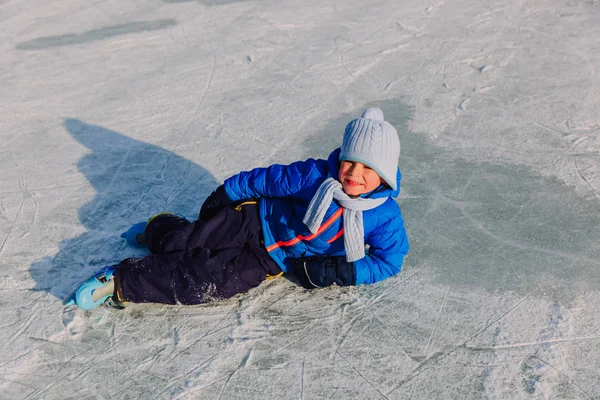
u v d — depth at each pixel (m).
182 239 3.12
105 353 2.88
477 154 4.35
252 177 3.12
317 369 2.80
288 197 3.08
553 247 3.50
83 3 7.03
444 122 4.74
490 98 5.04
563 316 3.04
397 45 5.95
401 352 2.88
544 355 2.83
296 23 6.44
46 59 5.88
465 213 3.79
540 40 5.95
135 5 6.98
